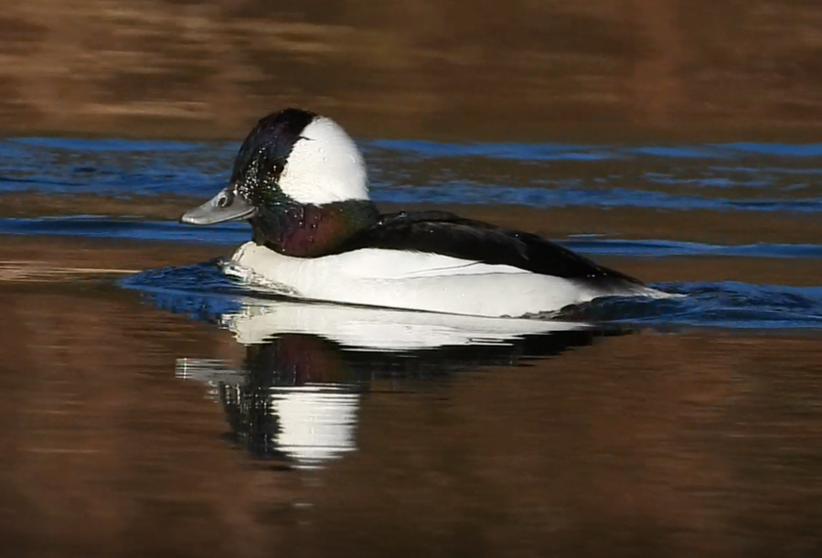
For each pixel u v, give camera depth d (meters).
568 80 24.80
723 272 14.98
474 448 9.02
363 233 13.31
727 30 26.48
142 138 21.61
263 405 9.77
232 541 7.52
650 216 18.23
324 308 12.70
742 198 19.42
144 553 7.34
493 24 26.58
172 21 25.80
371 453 8.88
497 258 12.72
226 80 24.05
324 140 13.31
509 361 11.10
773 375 10.90
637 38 26.42
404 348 11.38
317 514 7.90
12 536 7.51
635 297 12.86
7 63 23.94
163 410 9.64
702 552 7.55
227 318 12.33
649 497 8.30
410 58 25.16
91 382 10.27
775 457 8.98
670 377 10.79
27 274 14.19
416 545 7.52
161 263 14.84
